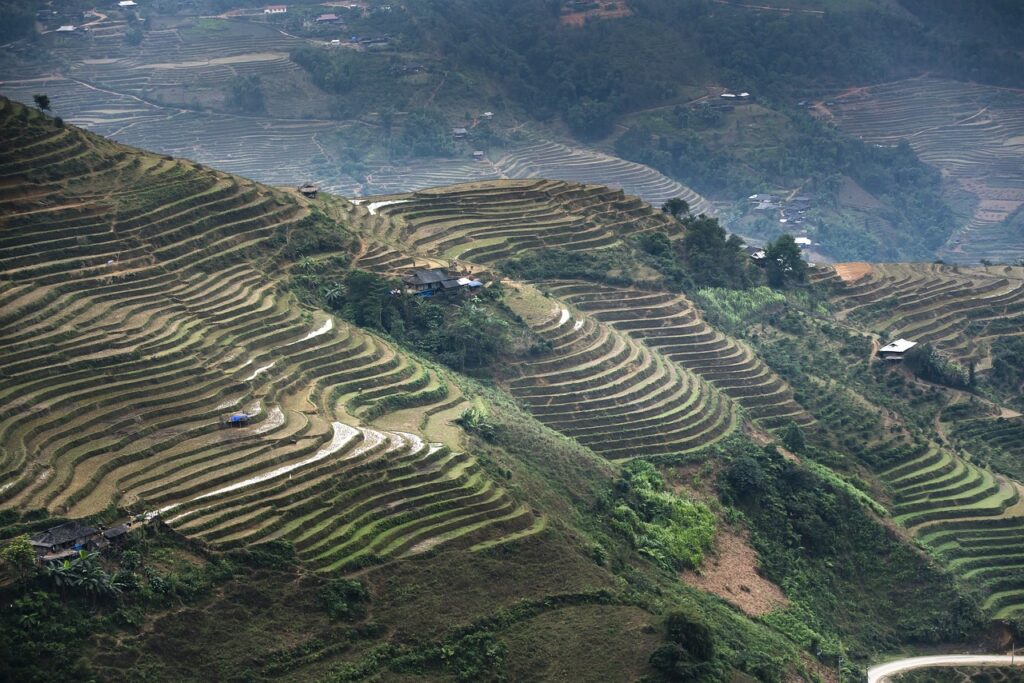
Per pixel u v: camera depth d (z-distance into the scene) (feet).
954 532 381.60
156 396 302.66
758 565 343.26
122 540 244.22
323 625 246.27
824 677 301.84
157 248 379.96
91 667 220.64
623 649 261.24
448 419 335.47
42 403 286.87
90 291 346.54
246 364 330.34
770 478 374.63
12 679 214.07
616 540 316.19
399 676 242.37
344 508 273.95
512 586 270.46
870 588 357.00
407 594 258.37
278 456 284.41
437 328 398.83
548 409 383.86
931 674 326.85
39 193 384.68
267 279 391.24
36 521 242.99
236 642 237.04
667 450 377.09
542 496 311.06
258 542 255.70
